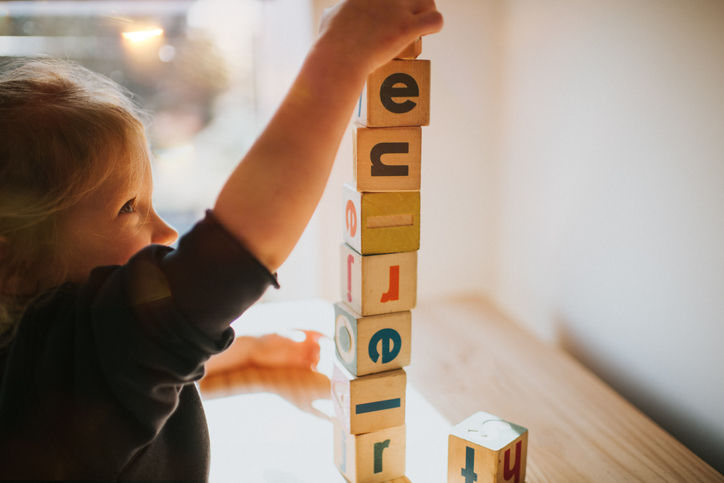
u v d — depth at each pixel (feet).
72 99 1.76
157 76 4.11
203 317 1.54
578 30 3.21
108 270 1.67
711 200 2.50
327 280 4.21
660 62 2.70
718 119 2.43
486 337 3.72
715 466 2.58
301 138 1.62
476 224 4.27
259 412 2.89
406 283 2.33
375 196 2.22
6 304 1.71
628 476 2.44
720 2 2.38
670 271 2.74
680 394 2.75
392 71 2.11
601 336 3.24
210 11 4.06
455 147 4.10
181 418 1.91
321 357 3.41
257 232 1.59
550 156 3.54
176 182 4.33
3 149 1.64
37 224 1.68
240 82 4.25
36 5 3.80
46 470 1.54
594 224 3.21
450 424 2.80
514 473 2.31
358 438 2.35
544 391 3.08
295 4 3.95
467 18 3.91
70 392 1.55
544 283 3.70
